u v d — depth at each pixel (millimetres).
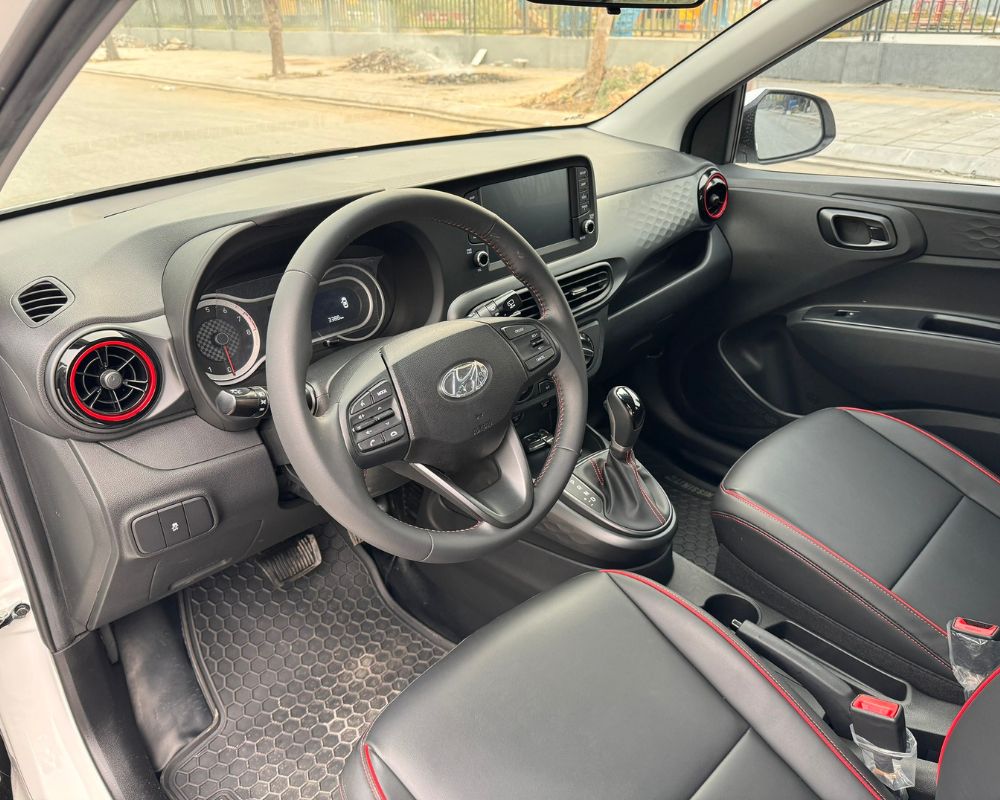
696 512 2137
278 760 1549
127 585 1327
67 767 1380
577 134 2293
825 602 1367
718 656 1084
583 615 1152
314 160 1874
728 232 2168
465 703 1035
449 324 1097
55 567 1341
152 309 1211
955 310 1911
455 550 1041
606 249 1816
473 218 1125
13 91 760
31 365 1133
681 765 966
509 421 1125
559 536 1545
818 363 2111
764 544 1427
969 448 1941
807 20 1889
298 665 1709
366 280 1454
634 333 1986
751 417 2234
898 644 1280
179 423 1260
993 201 1770
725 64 2051
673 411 2361
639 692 1047
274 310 986
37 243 1273
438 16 6078
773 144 2102
